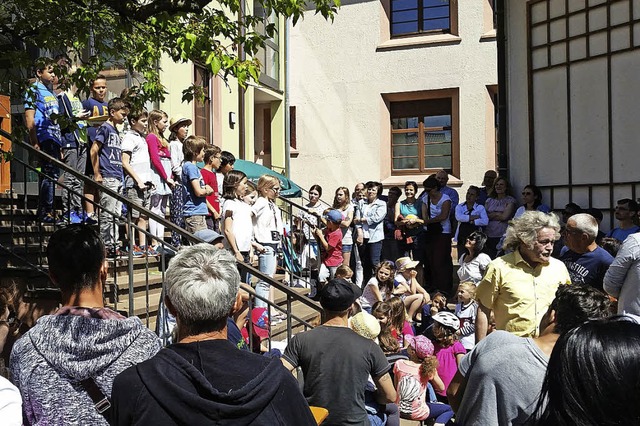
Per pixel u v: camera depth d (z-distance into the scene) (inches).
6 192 303.3
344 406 141.8
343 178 653.3
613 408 54.6
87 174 284.4
